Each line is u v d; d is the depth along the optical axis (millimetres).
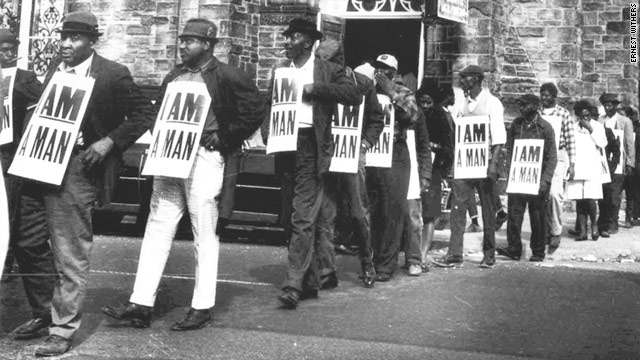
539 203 10188
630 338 6191
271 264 9391
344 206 8094
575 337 6188
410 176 8828
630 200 13992
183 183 6176
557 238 10883
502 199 13883
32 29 16219
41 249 5770
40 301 5758
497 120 9531
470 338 6062
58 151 5391
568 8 15039
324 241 7926
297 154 7121
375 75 8594
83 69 5660
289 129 7043
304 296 7430
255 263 9430
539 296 7828
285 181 7383
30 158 5391
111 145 5527
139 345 5582
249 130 6238
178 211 6219
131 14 15312
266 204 10766
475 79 9648
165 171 5980
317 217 7504
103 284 7762
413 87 9789
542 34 15141
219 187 6211
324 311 6906
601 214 12477
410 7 14820
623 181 13820
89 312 6551
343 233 10359
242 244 11164
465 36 14023
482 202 9719
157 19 15156
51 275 5793
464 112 9672
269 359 5336
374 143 8078
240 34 14422
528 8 15203
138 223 11430
